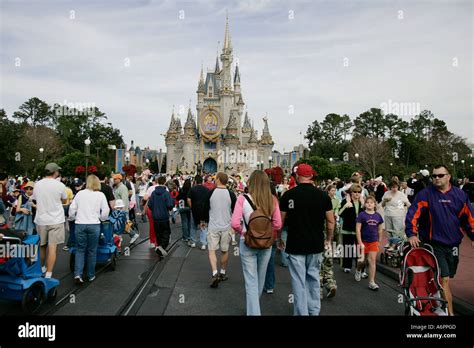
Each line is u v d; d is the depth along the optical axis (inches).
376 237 336.8
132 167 763.4
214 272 335.3
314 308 245.3
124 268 395.9
